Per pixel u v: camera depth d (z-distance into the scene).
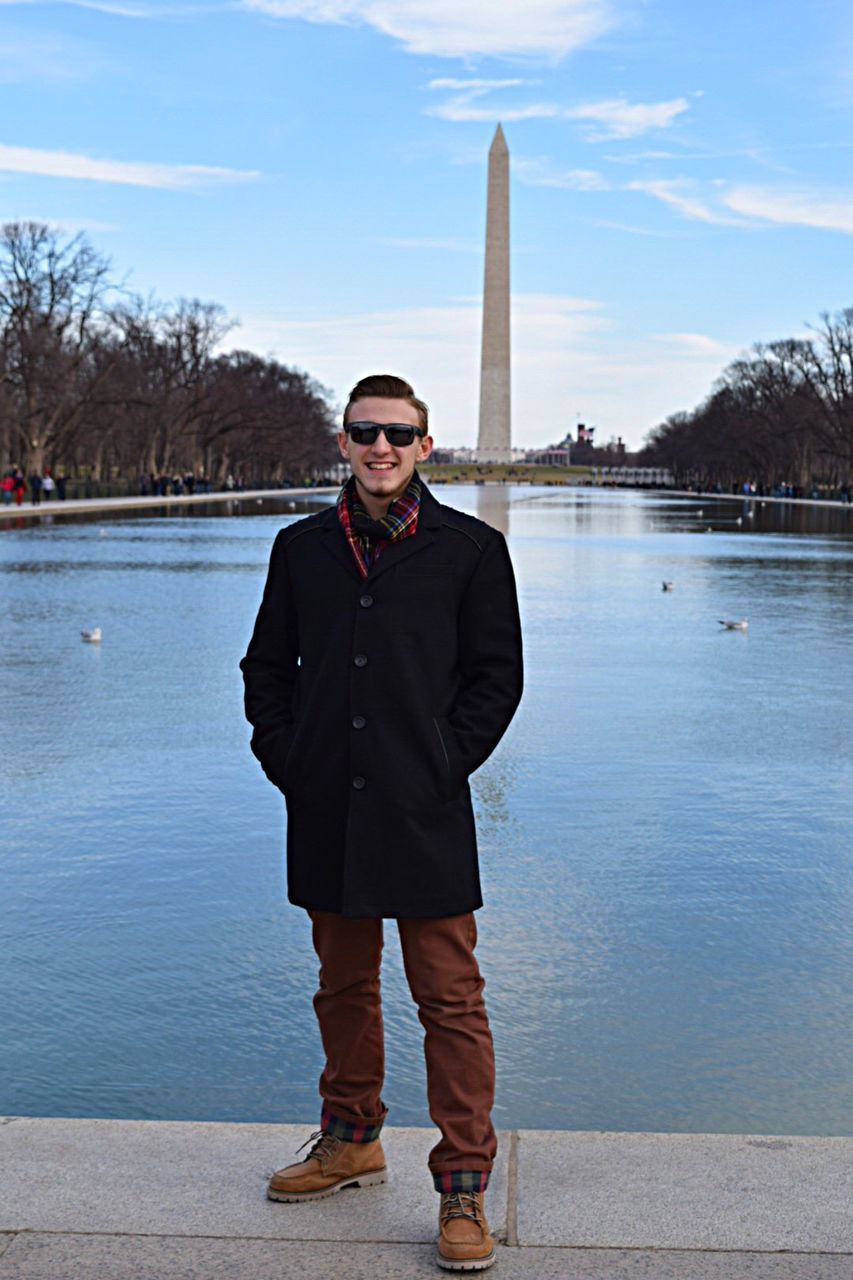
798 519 96.31
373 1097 5.35
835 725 17.70
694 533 72.25
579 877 11.32
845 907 10.62
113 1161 5.45
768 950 9.74
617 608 32.72
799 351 165.00
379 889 5.08
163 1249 4.82
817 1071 7.93
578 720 17.98
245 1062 7.98
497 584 5.21
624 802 13.70
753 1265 4.69
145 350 133.50
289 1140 5.64
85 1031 8.36
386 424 5.10
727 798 13.88
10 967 9.37
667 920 10.31
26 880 11.18
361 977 5.32
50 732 16.92
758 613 31.84
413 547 5.14
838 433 150.38
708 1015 8.66
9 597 33.75
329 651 5.16
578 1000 8.90
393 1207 5.18
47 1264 4.71
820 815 13.25
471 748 5.14
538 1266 4.71
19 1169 5.37
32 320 107.06
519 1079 7.81
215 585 37.16
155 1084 7.69
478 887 5.20
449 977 5.11
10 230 107.12
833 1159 5.40
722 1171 5.30
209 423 143.75
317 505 113.88
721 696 19.97
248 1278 4.66
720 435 189.62
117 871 11.42
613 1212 5.02
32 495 105.56
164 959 9.52
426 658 5.13
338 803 5.14
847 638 27.09
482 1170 4.90
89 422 120.25
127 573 41.28
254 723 5.37
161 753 15.76
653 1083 7.77
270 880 11.20
